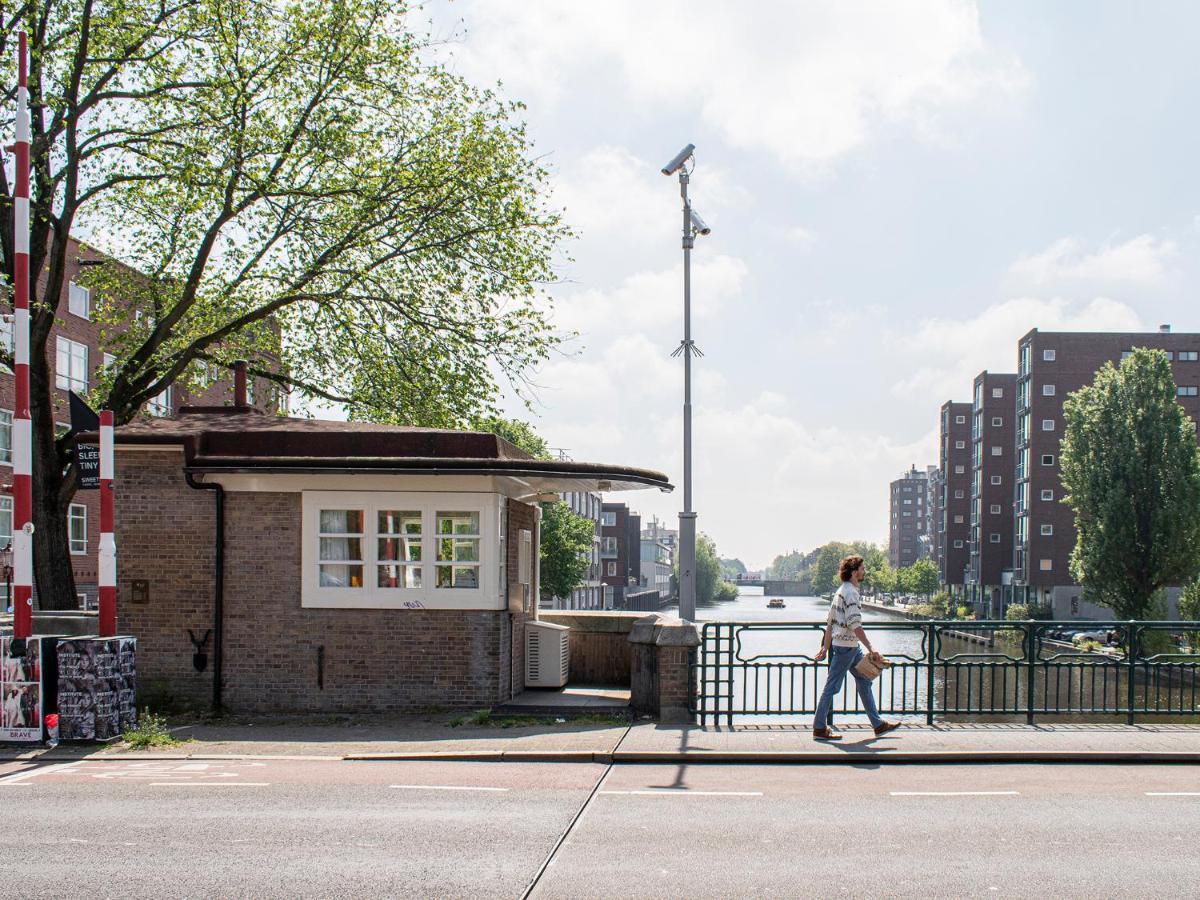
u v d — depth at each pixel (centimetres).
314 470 1343
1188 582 5628
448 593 1370
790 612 16638
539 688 1516
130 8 1973
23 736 1111
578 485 1516
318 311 2255
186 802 838
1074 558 6000
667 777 962
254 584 1390
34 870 638
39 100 1898
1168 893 604
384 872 636
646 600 14088
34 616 1667
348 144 2059
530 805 831
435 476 1368
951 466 12719
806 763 1039
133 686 1193
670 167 2111
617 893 597
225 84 1953
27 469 1137
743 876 633
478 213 2145
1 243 2030
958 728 1214
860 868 654
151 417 1573
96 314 2388
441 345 2212
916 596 15425
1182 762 1043
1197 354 8862
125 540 1399
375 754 1069
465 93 2202
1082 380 8981
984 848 705
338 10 2009
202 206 2112
